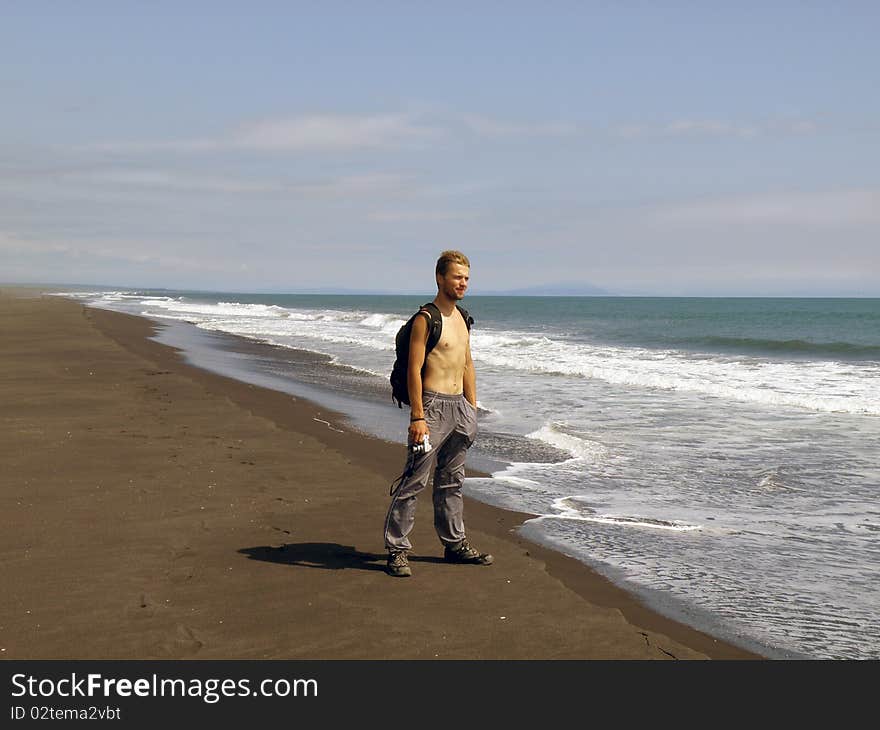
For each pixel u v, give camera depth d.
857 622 4.19
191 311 56.12
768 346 28.77
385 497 6.30
